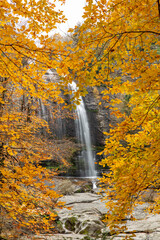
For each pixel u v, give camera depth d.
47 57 1.77
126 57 1.93
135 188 1.99
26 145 3.41
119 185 2.08
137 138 2.30
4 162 3.10
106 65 1.86
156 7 1.76
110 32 1.72
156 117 2.15
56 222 6.12
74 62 1.77
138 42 1.89
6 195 2.04
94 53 1.78
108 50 1.84
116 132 2.21
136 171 2.03
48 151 5.22
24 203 2.21
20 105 5.39
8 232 2.60
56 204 2.21
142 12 1.80
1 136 3.07
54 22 1.86
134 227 5.33
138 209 6.60
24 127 4.12
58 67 1.83
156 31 1.85
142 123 2.16
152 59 1.90
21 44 1.71
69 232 5.68
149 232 4.84
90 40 1.72
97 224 5.86
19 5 1.70
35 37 1.89
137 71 1.92
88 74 1.79
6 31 1.66
